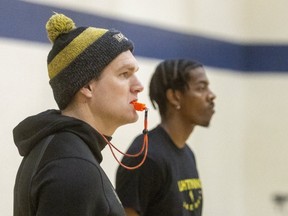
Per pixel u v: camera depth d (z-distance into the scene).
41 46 7.05
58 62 3.40
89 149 3.29
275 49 10.91
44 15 7.09
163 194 5.05
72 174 3.03
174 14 9.38
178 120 5.48
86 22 7.73
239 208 10.80
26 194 3.19
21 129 3.45
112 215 3.17
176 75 5.50
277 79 10.90
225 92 10.48
